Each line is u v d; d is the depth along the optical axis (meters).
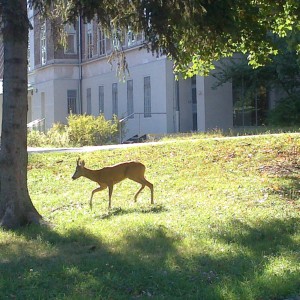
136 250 9.15
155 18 11.77
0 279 7.79
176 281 7.53
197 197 13.64
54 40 12.70
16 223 11.32
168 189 14.98
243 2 14.74
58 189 16.16
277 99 33.34
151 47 12.41
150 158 18.98
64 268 8.20
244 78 32.84
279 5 15.41
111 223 11.25
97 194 14.92
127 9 12.20
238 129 32.09
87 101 43.50
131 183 15.80
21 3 11.05
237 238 9.64
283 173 15.52
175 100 34.75
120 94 39.06
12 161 11.38
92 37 41.34
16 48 11.27
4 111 11.44
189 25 12.43
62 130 32.53
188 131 34.34
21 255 9.23
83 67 43.72
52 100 43.72
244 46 16.02
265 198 12.96
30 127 43.84
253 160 17.36
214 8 13.12
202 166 17.25
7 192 11.38
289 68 30.17
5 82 11.39
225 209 12.02
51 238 10.30
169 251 8.99
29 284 7.60
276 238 9.65
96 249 9.44
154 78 35.50
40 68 45.62
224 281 7.48
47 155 21.05
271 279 7.46
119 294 7.18
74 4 11.81
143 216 11.76
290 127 29.42
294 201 12.64
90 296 7.04
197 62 17.73
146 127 36.41
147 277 7.70
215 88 32.78
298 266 8.05
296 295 7.16
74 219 11.99
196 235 9.94
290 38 19.17
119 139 32.56
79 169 12.76
